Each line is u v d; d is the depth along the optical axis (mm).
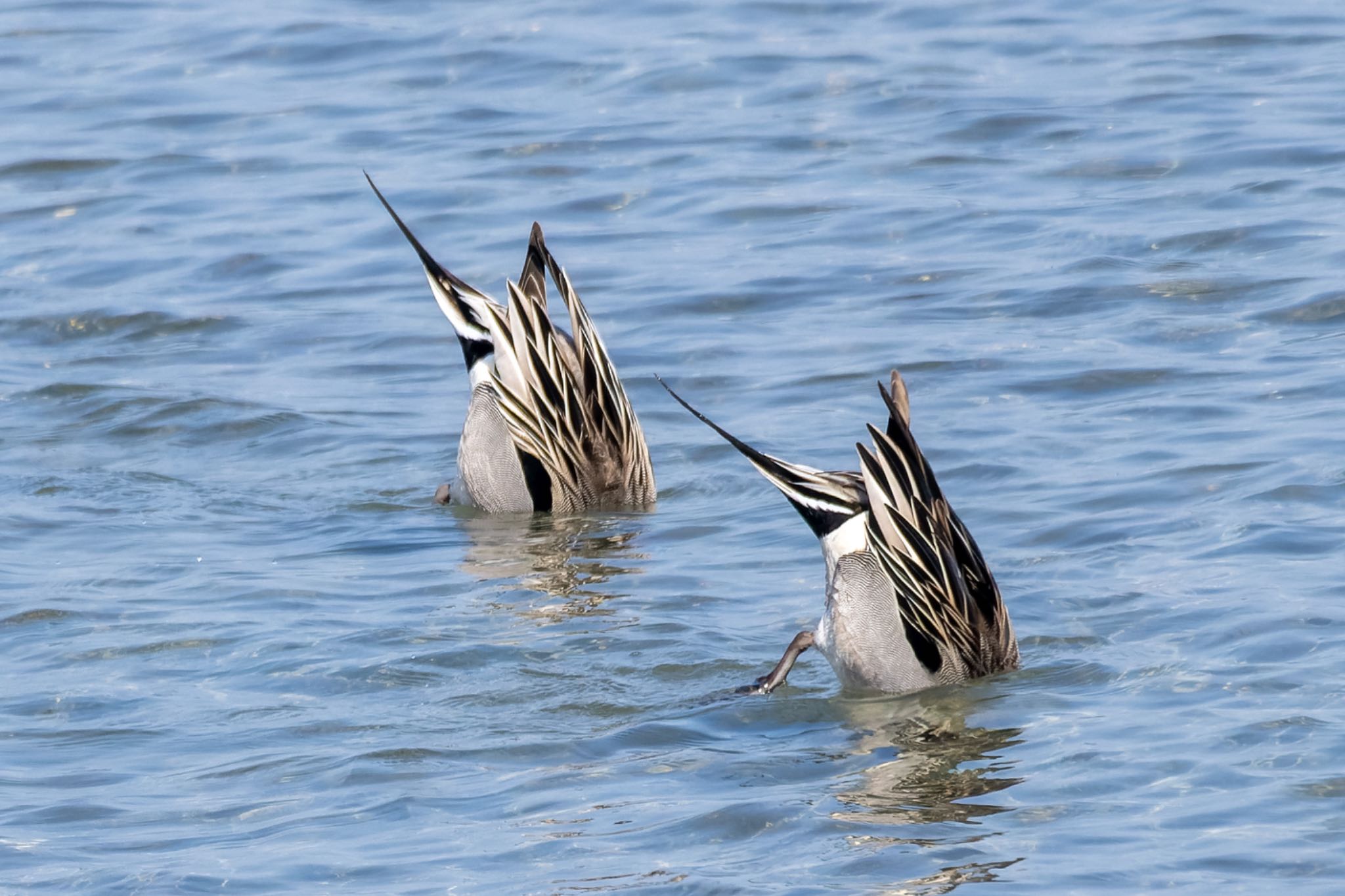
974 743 10352
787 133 26281
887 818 9352
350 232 23594
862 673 11375
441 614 12812
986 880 8531
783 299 20547
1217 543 13117
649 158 25625
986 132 25812
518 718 10969
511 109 27938
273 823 9531
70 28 32875
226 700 11320
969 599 11328
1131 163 24125
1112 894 8320
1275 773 9484
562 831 9312
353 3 33938
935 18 31547
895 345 18734
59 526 15102
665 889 8578
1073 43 29812
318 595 13281
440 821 9492
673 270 21688
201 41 31781
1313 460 14531
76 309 21297
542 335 15625
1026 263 20984
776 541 14258
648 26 31625
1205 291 19594
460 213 23969
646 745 10570
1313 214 21625
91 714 11133
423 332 20406
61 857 9141
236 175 25844
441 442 17266
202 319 20984
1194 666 11094
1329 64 27859
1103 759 9891
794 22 31641
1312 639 11250
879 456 11320
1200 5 31766
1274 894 8219
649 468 15766
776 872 8734
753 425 16984
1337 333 17969
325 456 16953
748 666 11789
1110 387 17078
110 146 26984
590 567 13891
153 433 17625
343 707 11156
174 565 14078
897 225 22656
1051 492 14570
